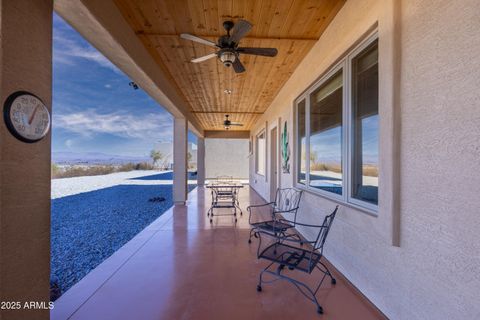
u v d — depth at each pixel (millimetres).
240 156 15422
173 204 6293
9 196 1142
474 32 1076
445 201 1214
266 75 3969
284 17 2391
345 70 2338
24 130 1202
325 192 2834
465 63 1115
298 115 3840
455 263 1165
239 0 2133
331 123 2725
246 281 2229
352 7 2053
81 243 3580
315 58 2902
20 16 1194
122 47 2311
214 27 2549
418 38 1373
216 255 2838
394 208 1527
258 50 2451
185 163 6113
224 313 1768
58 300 1924
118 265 2566
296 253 2117
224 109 6516
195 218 4672
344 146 2371
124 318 1717
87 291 2059
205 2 2154
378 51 1758
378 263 1757
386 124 1578
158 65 3480
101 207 6309
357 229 2045
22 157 1212
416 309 1399
